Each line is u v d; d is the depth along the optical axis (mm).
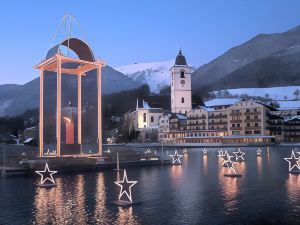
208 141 176125
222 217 24594
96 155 62094
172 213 25781
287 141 173500
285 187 36531
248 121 169625
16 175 49594
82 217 24828
